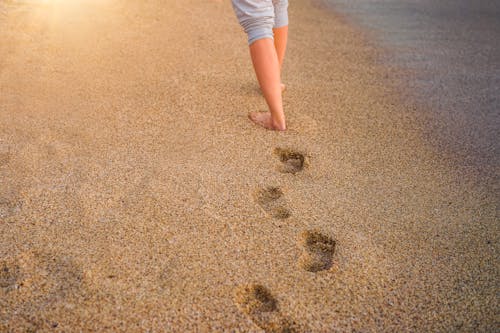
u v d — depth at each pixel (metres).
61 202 1.53
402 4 3.87
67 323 1.17
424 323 1.23
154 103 2.13
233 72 2.45
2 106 2.04
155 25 2.97
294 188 1.67
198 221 1.49
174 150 1.82
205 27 3.01
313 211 1.57
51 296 1.23
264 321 1.22
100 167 1.70
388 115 2.18
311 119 2.09
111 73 2.36
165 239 1.41
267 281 1.31
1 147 1.78
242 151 1.84
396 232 1.51
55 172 1.67
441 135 2.05
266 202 1.62
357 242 1.45
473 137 2.05
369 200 1.64
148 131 1.93
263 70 1.85
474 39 3.18
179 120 2.01
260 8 1.78
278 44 2.17
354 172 1.78
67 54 2.51
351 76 2.54
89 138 1.86
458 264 1.41
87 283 1.27
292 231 1.48
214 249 1.39
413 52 2.91
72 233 1.42
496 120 2.18
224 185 1.65
